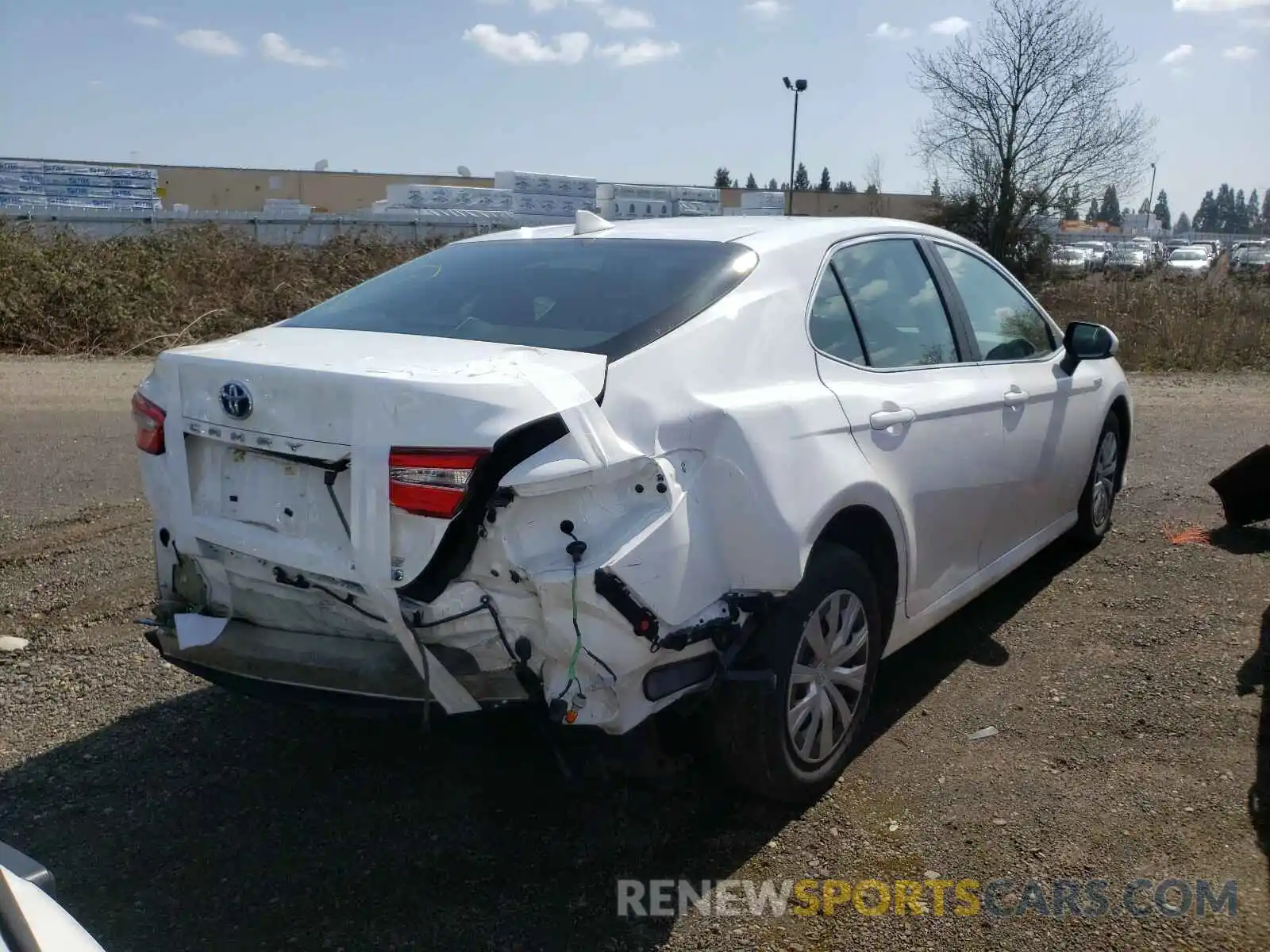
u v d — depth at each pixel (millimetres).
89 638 4754
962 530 4273
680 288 3457
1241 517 5996
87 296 15586
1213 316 18078
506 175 36438
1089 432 5422
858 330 3906
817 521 3281
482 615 2832
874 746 3891
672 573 2934
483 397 2734
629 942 2883
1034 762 3730
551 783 3658
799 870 3186
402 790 3621
